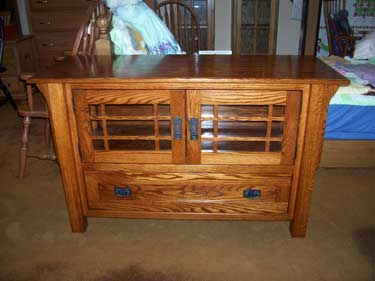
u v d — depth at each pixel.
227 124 1.68
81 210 1.60
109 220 1.75
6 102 3.50
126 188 1.55
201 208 1.57
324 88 1.31
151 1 2.39
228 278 1.40
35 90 2.45
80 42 1.87
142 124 1.69
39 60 3.64
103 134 1.47
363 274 1.40
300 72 1.39
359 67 2.36
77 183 1.54
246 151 1.46
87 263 1.48
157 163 1.49
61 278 1.40
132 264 1.47
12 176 2.19
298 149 1.42
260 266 1.46
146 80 1.30
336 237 1.61
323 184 2.04
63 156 1.48
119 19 2.02
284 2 3.86
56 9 3.43
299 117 1.37
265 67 1.50
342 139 2.07
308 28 2.67
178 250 1.55
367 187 2.01
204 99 1.35
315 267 1.44
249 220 1.62
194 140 1.43
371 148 2.07
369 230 1.66
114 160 1.49
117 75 1.35
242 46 4.02
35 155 2.13
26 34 3.66
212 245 1.58
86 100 1.38
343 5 3.50
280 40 4.02
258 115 1.61
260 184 1.51
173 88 1.33
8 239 1.62
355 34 3.66
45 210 1.84
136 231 1.67
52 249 1.56
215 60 1.69
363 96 1.99
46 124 2.39
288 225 1.71
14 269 1.45
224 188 1.53
